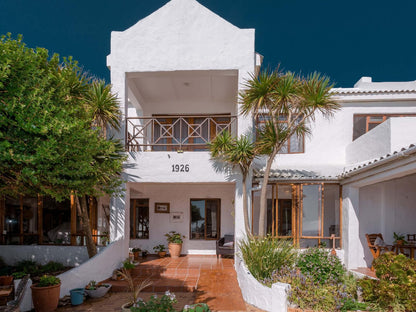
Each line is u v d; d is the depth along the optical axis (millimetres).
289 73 8938
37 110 5215
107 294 8836
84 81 9523
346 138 12617
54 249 11547
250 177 10672
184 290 8898
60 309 7660
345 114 12672
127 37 11188
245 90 9227
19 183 6328
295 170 11641
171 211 14070
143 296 8609
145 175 10844
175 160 10844
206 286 8961
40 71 6027
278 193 11484
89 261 9102
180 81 12695
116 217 10758
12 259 11586
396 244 9906
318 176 10586
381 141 9445
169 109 14734
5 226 12039
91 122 8875
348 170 10039
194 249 13844
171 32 11164
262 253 8258
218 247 12336
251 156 9828
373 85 13227
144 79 12539
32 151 5402
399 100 12438
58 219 12125
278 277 7535
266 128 9477
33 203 12148
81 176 6832
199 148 14461
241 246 9102
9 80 5320
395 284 6727
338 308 6508
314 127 12789
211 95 14180
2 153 4824
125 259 10773
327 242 11086
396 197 10938
